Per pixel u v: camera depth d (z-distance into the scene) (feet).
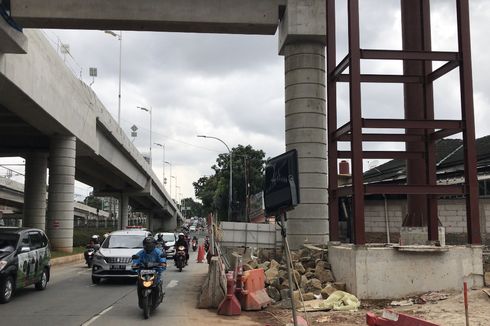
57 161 106.93
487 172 74.90
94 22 64.75
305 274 45.85
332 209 47.83
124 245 62.54
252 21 65.57
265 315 37.52
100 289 54.29
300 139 62.23
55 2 63.31
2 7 59.72
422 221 50.42
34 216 122.21
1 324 34.27
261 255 62.59
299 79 63.21
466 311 24.53
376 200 83.30
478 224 41.37
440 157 96.43
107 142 139.74
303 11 62.85
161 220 423.64
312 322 33.24
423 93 49.06
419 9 52.54
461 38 43.39
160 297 39.70
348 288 40.70
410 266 39.88
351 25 43.04
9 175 191.21
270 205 24.17
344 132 46.03
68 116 101.40
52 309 40.78
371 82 47.26
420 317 32.14
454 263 40.32
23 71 73.61
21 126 109.70
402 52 43.21
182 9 65.05
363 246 39.83
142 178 213.05
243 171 218.18
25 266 47.93
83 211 351.05
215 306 41.32
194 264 96.58
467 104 42.70
